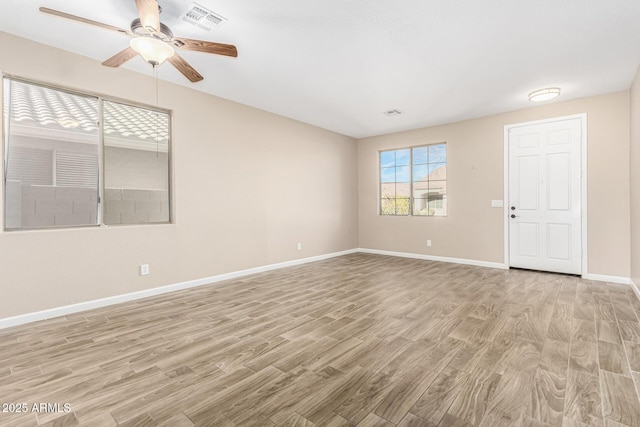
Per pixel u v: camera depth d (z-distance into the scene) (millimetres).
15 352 2270
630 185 3945
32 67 2881
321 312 3055
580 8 2389
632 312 2971
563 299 3402
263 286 4043
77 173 3223
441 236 5758
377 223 6668
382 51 3049
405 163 6309
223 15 2465
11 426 1509
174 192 3865
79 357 2189
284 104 4645
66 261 3066
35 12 2457
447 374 1929
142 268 3580
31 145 2967
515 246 4973
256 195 4820
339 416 1559
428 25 2617
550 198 4637
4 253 2740
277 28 2652
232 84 3889
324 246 6074
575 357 2113
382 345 2332
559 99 4414
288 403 1668
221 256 4352
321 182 6020
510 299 3418
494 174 5133
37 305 2896
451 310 3080
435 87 3971
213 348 2312
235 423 1520
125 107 3543
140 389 1808
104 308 3223
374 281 4270
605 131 4188
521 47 2977
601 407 1600
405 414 1566
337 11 2424
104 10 2428
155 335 2549
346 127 6000
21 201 2914
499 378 1876
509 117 4969
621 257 4090
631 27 2639
